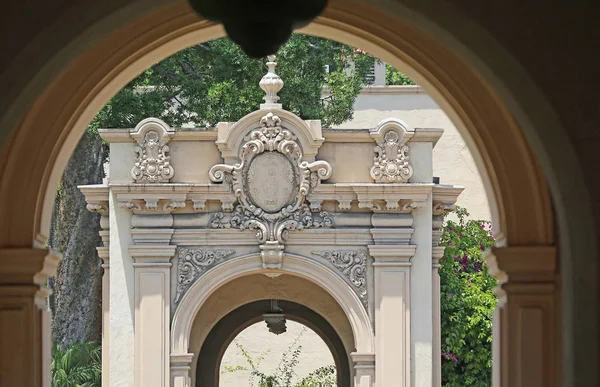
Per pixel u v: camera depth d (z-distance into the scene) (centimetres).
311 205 1877
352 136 1889
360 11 862
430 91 915
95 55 855
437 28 694
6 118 684
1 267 845
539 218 851
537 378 841
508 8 672
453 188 1888
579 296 690
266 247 1866
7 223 857
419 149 1889
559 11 671
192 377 1948
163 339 1864
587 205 671
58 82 841
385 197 1864
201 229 1877
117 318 1869
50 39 680
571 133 670
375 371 1869
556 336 834
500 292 881
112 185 1866
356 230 1880
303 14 600
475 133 874
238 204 1881
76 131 902
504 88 689
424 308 1875
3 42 675
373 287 1880
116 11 698
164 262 1873
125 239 1878
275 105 1883
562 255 716
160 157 1875
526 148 845
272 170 1875
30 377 846
